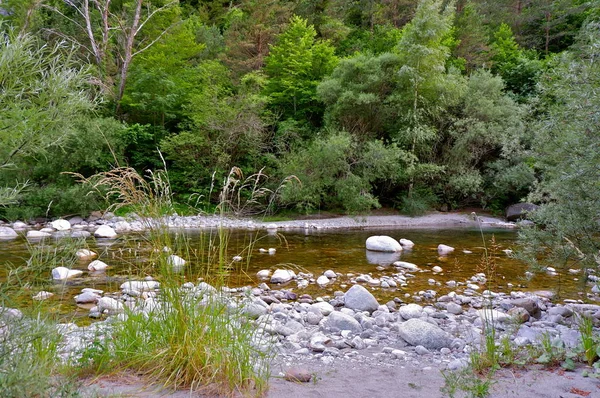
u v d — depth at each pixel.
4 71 2.22
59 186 15.05
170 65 22.22
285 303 5.90
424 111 20.02
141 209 2.88
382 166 17.98
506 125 19.70
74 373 2.62
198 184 19.19
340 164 18.08
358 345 4.09
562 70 4.82
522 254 5.35
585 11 29.45
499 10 33.62
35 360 2.37
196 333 2.75
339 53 28.23
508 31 30.22
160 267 2.86
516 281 7.50
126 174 2.87
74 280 6.62
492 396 2.64
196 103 19.97
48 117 2.37
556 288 6.95
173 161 20.14
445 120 20.67
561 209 4.74
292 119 21.09
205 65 22.72
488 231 15.05
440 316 5.32
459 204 21.53
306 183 17.72
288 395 2.65
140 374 2.73
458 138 19.78
